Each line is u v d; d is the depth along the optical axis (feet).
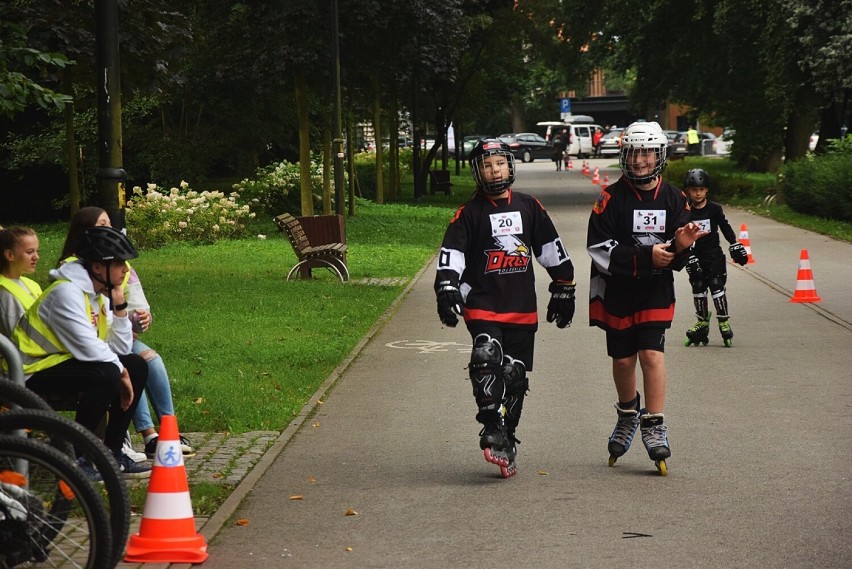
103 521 19.86
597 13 168.55
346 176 132.46
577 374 43.60
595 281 30.07
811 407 36.96
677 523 24.72
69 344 27.22
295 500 27.22
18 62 44.11
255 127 145.69
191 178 141.18
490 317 29.01
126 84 70.03
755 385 41.01
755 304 63.26
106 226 29.32
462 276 29.35
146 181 140.77
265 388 40.88
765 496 26.71
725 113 205.36
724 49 154.81
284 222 76.23
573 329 55.11
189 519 23.11
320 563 22.63
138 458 30.60
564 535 24.04
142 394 31.32
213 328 55.11
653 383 29.32
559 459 30.99
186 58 107.96
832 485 27.58
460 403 38.63
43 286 70.85
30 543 20.26
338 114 103.65
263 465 30.48
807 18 127.85
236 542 24.06
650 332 29.43
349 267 84.99
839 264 81.25
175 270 81.35
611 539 23.68
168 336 52.60
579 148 350.64
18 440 19.62
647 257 28.71
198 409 37.29
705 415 36.14
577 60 179.93
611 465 30.12
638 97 172.65
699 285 49.26
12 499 20.30
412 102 170.19
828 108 144.87
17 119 127.13
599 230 29.53
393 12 112.27
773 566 21.77
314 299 66.13
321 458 31.45
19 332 27.55
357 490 28.02
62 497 20.26
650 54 165.58
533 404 38.27
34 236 28.86
